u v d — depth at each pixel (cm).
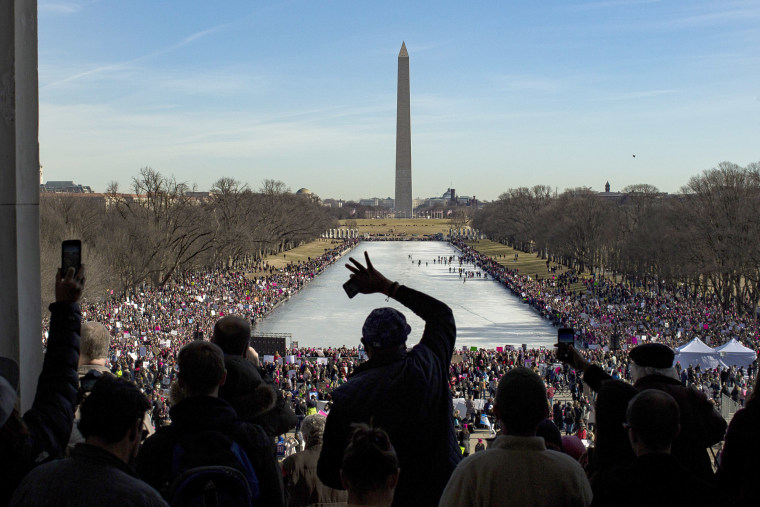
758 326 8231
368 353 695
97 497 553
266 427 806
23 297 887
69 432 679
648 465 646
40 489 559
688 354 5425
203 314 9044
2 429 586
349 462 552
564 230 16850
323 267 18275
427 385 660
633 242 12694
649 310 9469
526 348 7369
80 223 11094
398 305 11712
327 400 4412
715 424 863
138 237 10881
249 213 18100
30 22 888
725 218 10188
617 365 5928
